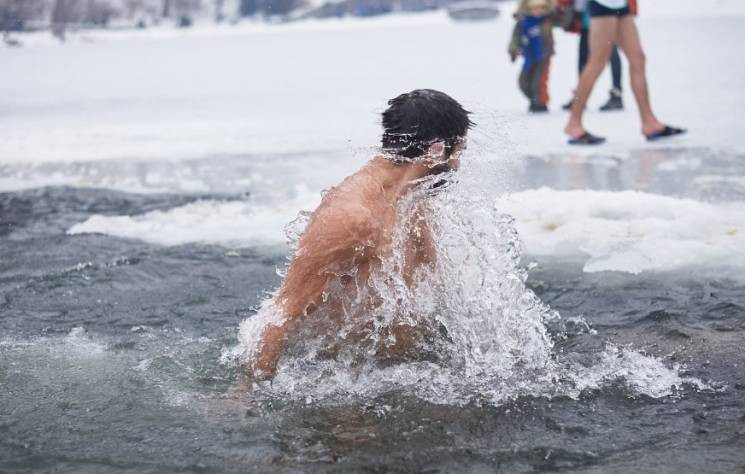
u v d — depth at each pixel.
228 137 9.99
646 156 7.57
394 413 2.68
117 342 3.40
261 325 2.89
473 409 2.70
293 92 15.13
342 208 2.81
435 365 3.01
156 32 55.81
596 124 9.79
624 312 3.68
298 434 2.54
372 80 16.42
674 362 3.09
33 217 5.94
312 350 2.98
